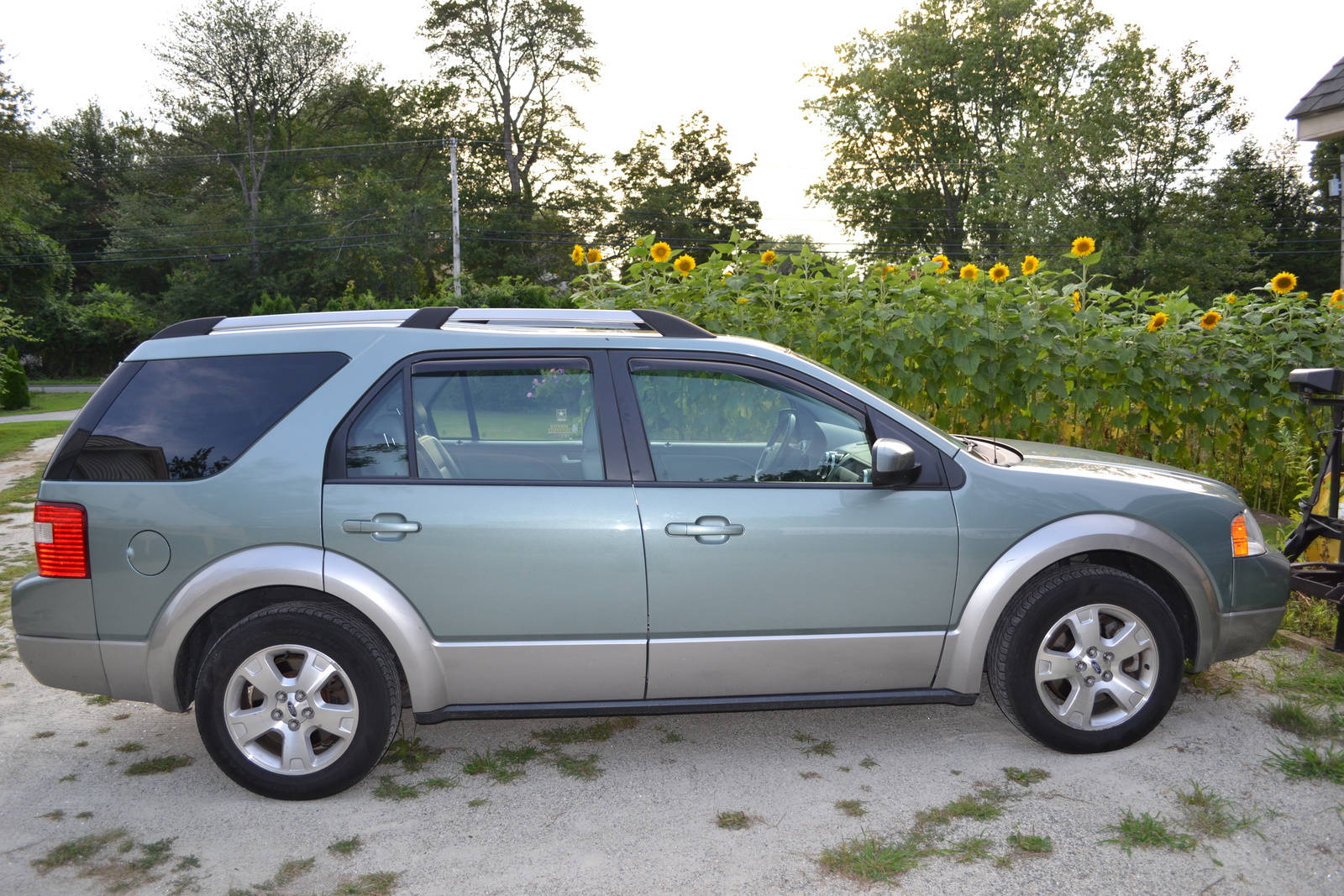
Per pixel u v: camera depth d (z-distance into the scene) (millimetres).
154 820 3045
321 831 2959
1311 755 3248
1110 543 3318
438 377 3248
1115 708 3477
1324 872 2629
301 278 49688
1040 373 6059
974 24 40500
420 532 3078
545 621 3139
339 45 52500
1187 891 2547
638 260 6531
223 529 3068
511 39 50906
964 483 3316
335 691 3178
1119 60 35094
